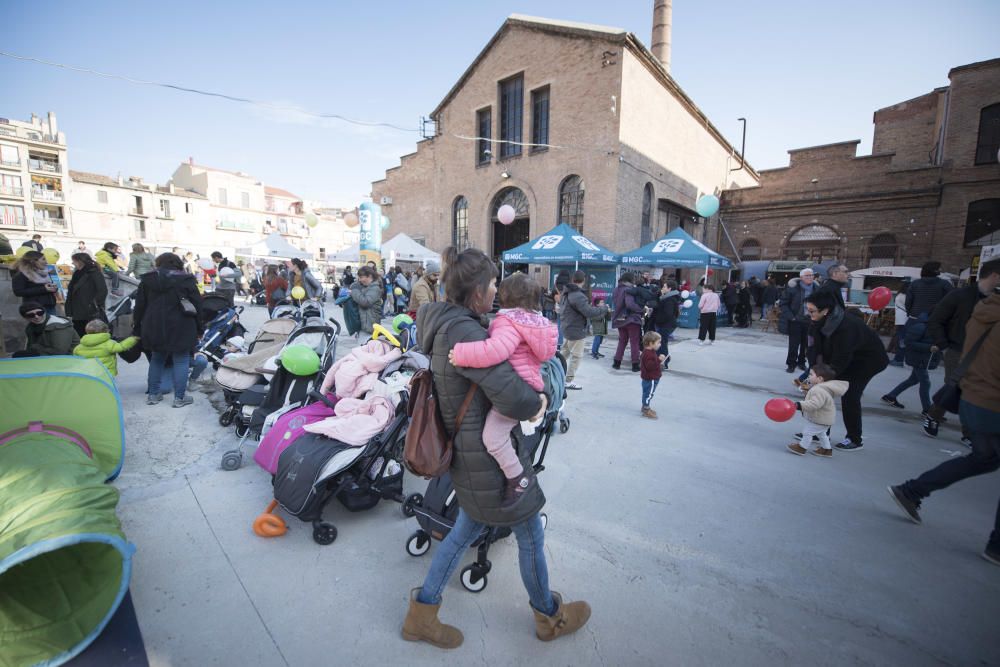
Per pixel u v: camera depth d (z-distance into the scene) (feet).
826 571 8.38
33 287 17.70
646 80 51.93
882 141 84.48
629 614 7.20
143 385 18.30
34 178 127.03
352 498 9.20
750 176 97.66
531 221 55.31
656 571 8.25
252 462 11.90
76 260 19.30
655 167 55.62
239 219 173.47
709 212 38.06
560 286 20.52
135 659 6.01
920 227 56.54
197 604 7.05
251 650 6.25
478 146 61.62
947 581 8.19
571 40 50.34
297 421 9.85
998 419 8.71
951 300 13.60
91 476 7.57
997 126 51.39
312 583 7.61
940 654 6.59
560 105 51.60
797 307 29.37
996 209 51.96
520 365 5.63
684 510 10.39
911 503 9.92
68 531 5.81
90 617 6.25
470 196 62.39
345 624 6.78
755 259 70.18
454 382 5.66
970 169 52.70
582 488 11.30
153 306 14.78
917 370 17.65
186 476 11.00
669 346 34.14
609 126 47.91
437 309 5.93
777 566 8.49
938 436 15.80
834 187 62.49
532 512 6.01
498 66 57.62
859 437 14.15
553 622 6.50
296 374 11.77
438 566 6.30
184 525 9.07
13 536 5.73
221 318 19.61
